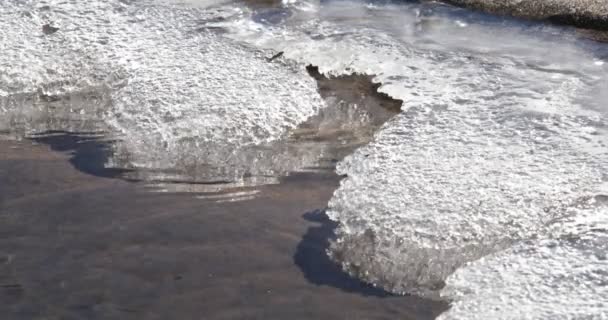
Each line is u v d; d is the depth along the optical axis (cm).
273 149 412
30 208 378
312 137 418
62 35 488
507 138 398
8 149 421
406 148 397
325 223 364
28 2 515
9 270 344
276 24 495
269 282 335
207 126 421
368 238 354
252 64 459
